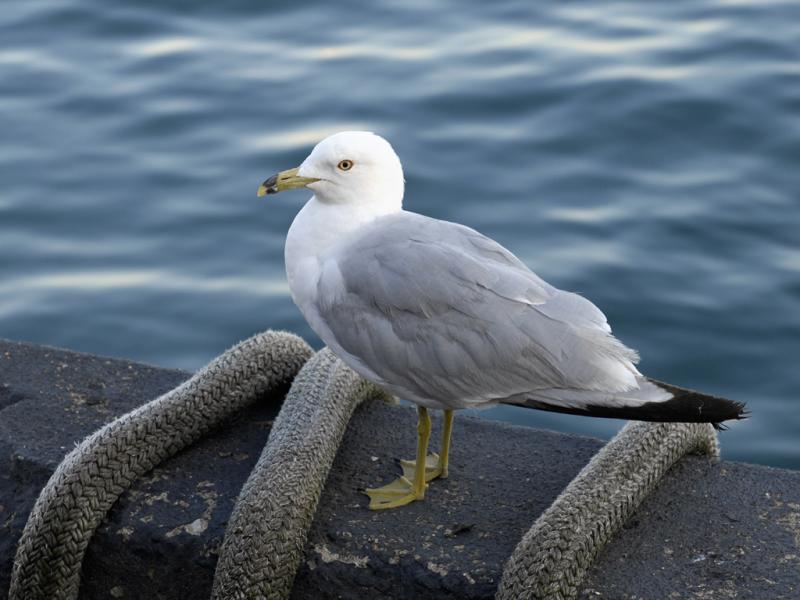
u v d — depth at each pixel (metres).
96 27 16.56
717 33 15.89
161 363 11.58
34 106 14.95
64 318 12.02
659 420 5.49
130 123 14.60
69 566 5.93
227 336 11.86
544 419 11.02
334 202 6.38
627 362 5.74
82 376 7.09
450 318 5.84
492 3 16.94
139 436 6.15
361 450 6.52
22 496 6.27
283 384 6.88
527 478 6.32
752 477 6.27
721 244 12.53
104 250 12.84
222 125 14.47
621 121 14.22
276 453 6.00
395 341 5.94
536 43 15.84
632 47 15.64
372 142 6.32
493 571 5.63
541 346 5.72
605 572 5.64
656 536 5.86
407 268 5.92
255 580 5.62
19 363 7.16
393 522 5.95
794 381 11.12
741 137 13.93
